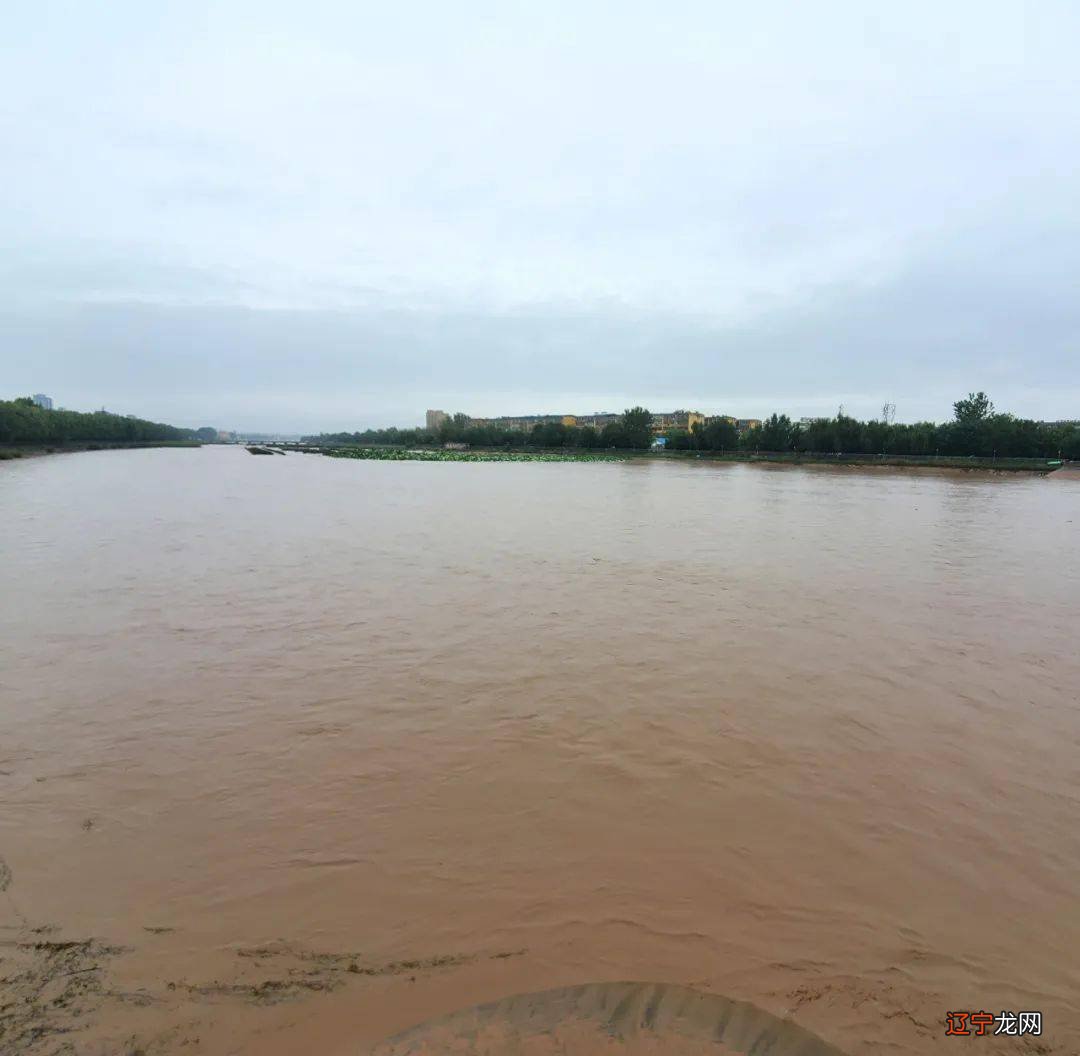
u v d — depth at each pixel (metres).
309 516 25.28
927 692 8.36
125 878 4.78
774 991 3.87
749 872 4.91
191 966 3.99
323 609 11.87
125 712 7.56
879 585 14.12
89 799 5.79
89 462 64.00
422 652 9.62
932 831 5.46
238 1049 3.45
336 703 7.85
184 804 5.73
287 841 5.22
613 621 11.23
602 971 3.99
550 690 8.27
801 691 8.32
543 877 4.83
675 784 6.11
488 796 5.89
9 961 4.00
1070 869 5.02
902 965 4.09
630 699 8.01
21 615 11.34
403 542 19.19
